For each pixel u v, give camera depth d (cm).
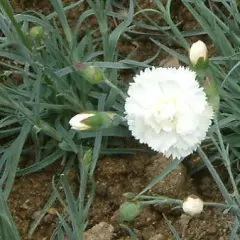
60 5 45
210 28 46
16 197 45
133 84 36
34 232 44
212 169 36
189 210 35
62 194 45
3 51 46
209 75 38
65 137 44
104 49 46
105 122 36
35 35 44
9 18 42
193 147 36
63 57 46
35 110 43
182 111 35
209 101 36
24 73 46
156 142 36
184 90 35
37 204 45
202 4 46
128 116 36
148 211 43
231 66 46
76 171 46
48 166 46
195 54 36
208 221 43
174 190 43
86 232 42
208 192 44
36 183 46
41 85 46
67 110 46
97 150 43
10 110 46
